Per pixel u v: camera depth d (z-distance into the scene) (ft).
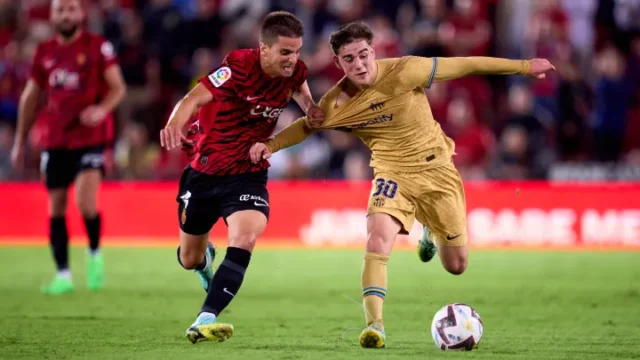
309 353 67.82
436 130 77.97
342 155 192.85
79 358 66.23
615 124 200.44
